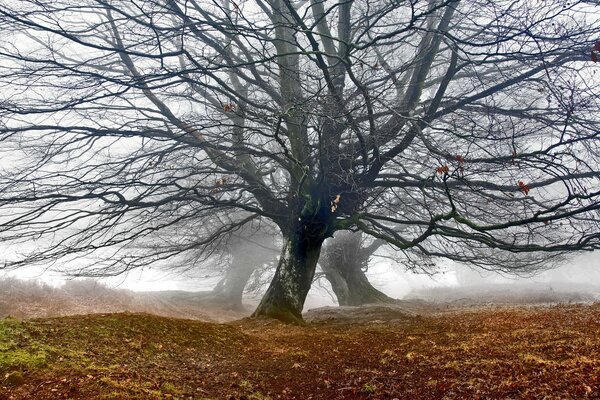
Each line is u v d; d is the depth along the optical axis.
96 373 4.51
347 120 11.02
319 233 13.58
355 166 12.87
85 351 5.38
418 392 5.02
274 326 11.56
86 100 9.60
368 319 13.98
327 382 5.73
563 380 4.61
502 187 12.00
